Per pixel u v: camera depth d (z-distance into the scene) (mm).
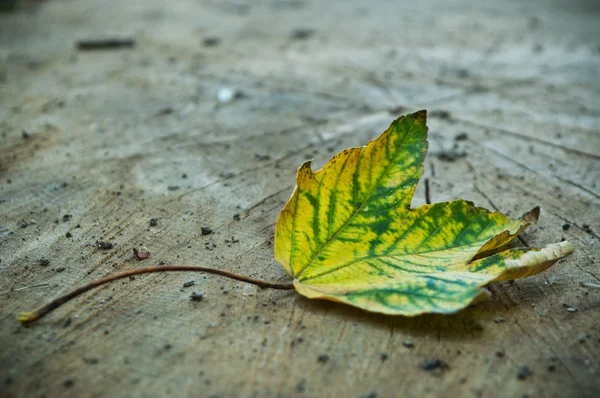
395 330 197
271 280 215
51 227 239
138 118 328
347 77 401
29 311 201
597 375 184
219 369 186
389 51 470
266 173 276
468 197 259
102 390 180
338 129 315
